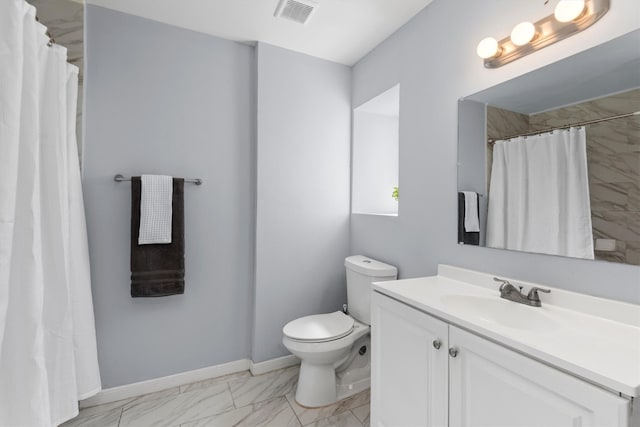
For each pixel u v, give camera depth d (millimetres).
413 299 1181
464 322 947
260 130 2096
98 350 1741
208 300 2025
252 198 2158
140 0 1685
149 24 1855
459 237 1497
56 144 1296
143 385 1837
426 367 1103
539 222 1171
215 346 2047
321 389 1738
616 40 961
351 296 2062
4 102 938
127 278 1806
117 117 1783
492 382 873
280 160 2168
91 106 1725
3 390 1004
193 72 1976
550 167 1139
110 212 1769
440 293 1266
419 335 1139
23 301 1041
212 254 2039
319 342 1657
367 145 2477
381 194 2539
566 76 1089
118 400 1774
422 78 1725
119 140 1788
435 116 1635
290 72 2199
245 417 1637
